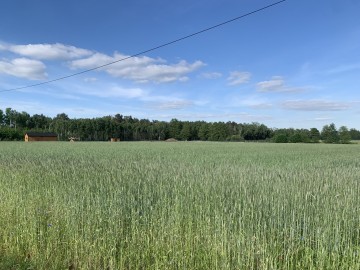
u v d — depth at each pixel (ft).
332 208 19.61
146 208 19.42
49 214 20.24
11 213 21.31
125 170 36.40
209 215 17.44
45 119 427.33
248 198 20.49
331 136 297.12
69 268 15.74
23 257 16.55
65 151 91.86
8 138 287.28
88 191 22.62
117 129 373.20
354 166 51.16
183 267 14.06
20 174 33.30
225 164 50.01
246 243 14.65
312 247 15.55
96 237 16.40
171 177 30.63
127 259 15.43
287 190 23.90
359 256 13.82
